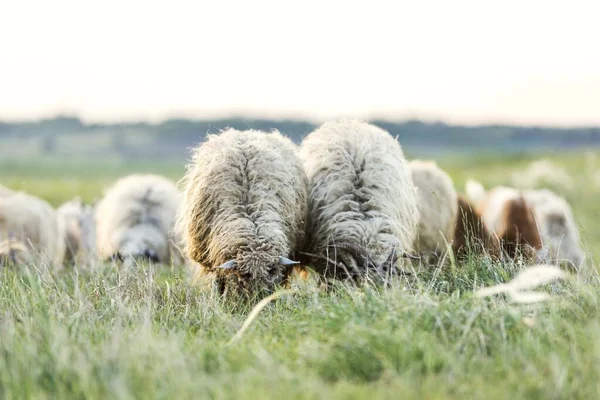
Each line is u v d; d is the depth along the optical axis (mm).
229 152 8328
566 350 5086
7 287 7879
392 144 9328
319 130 9516
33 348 5223
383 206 8555
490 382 4766
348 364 5008
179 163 79750
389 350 5027
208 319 6734
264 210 7973
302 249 8742
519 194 12844
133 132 126688
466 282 7094
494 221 11516
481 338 5262
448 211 10656
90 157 96312
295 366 5129
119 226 12555
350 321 5605
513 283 5840
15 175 52969
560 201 14547
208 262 8258
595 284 7039
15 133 128375
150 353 5141
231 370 5145
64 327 5891
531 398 4562
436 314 5613
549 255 8891
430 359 4926
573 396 4602
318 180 8852
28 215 12789
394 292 6152
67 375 4852
